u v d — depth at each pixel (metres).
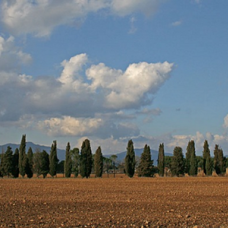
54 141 115.25
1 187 62.50
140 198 42.16
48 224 23.64
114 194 47.84
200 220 25.64
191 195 46.03
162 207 33.44
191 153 122.38
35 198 42.31
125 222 24.69
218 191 52.25
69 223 24.16
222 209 31.97
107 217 26.98
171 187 61.56
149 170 117.00
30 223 24.11
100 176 113.62
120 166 156.00
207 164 122.50
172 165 121.44
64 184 71.69
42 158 114.69
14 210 31.20
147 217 26.95
